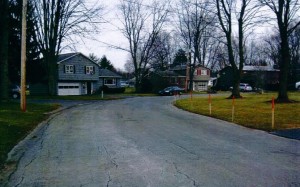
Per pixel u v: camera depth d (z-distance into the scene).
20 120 16.38
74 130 14.13
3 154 9.31
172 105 30.33
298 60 71.75
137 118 18.81
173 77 73.94
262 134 12.96
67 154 9.37
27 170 7.71
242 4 36.00
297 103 27.06
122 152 9.55
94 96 49.12
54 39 42.66
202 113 21.47
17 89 43.44
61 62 55.78
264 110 22.16
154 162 8.32
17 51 43.69
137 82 64.75
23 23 20.83
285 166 7.91
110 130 14.02
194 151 9.63
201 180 6.80
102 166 7.99
